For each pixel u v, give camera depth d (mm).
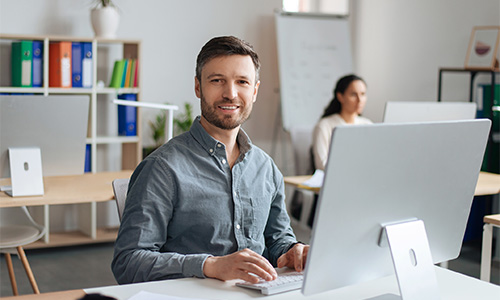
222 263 1505
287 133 5688
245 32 5438
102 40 4477
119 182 2047
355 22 5941
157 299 1383
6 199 2719
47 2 4633
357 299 1447
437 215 1442
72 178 3299
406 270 1337
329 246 1258
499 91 5062
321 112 5602
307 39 5574
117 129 4871
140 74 4625
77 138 2900
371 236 1330
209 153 1733
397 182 1312
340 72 5703
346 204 1245
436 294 1376
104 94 4820
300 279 1526
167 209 1670
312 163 4648
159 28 5074
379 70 5828
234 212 1730
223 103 1666
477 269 4047
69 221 4805
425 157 1337
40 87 4375
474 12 5250
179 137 1774
